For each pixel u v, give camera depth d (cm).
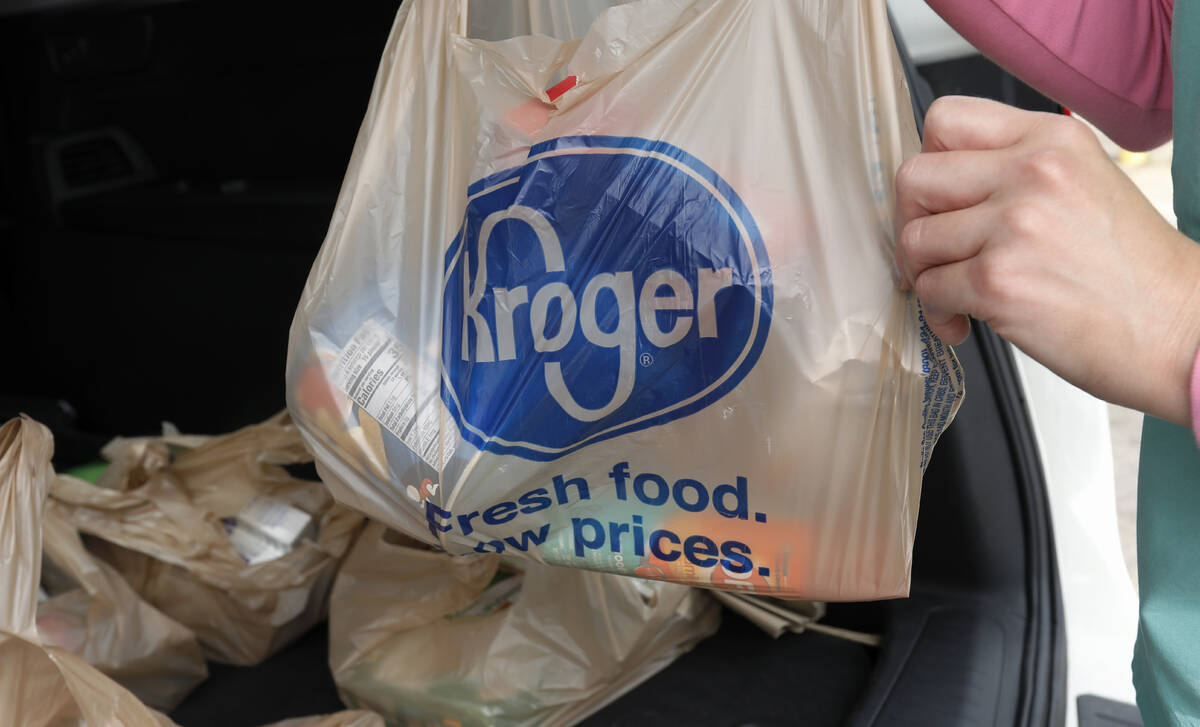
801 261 54
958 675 105
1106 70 59
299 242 167
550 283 58
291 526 128
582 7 68
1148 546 52
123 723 69
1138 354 40
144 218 186
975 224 42
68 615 114
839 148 53
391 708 108
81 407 212
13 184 204
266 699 124
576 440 58
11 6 191
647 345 56
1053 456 117
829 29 52
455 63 61
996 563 116
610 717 113
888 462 54
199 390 192
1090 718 108
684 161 55
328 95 165
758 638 126
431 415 60
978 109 44
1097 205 40
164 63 181
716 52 55
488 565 109
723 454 56
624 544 60
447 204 61
